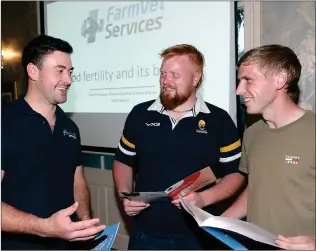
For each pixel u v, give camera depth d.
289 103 1.09
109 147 2.46
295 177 1.04
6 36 3.35
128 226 2.48
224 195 1.40
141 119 1.54
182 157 1.45
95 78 2.51
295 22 1.70
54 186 1.22
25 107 1.20
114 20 2.37
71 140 1.33
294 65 1.08
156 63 2.15
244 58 1.13
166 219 1.44
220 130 1.49
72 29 2.64
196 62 1.47
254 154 1.16
